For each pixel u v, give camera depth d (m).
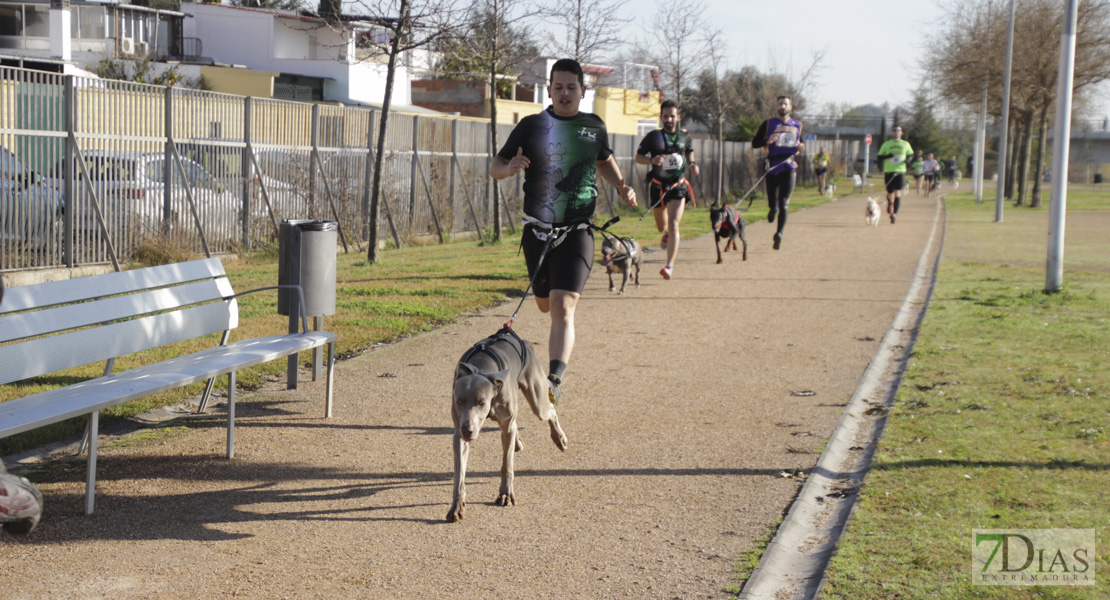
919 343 9.14
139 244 14.02
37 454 5.69
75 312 5.50
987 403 6.88
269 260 15.73
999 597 3.80
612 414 6.81
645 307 11.30
